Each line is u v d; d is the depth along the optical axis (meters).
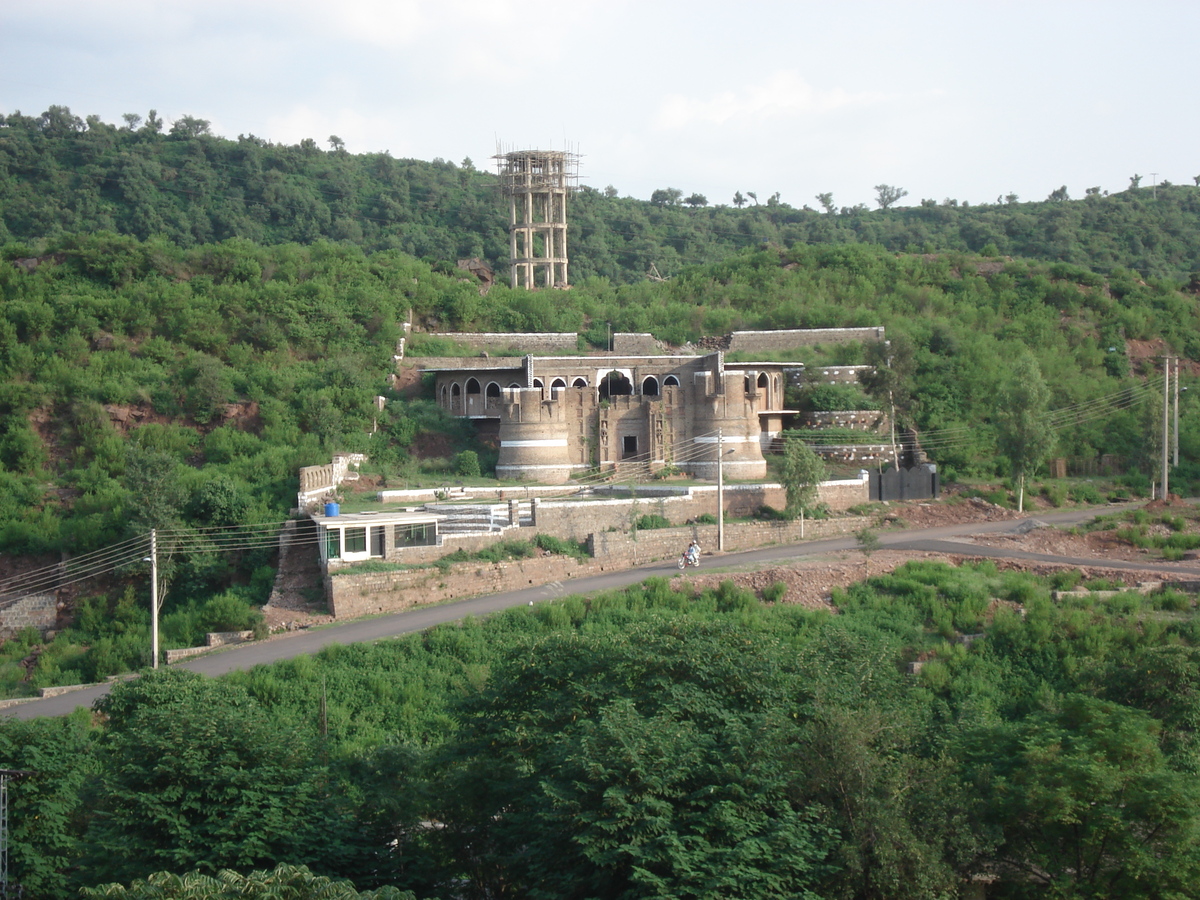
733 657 32.56
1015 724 34.28
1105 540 64.00
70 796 32.41
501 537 60.53
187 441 74.50
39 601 60.62
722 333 100.44
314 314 90.31
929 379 89.12
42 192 159.50
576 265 160.50
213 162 174.12
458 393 80.94
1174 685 38.31
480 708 33.44
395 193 179.38
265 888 22.89
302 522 60.84
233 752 29.78
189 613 56.62
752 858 25.25
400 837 31.08
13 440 73.12
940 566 57.81
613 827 25.66
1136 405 91.06
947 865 27.52
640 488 69.69
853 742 28.14
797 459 65.44
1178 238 178.62
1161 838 28.83
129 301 89.50
